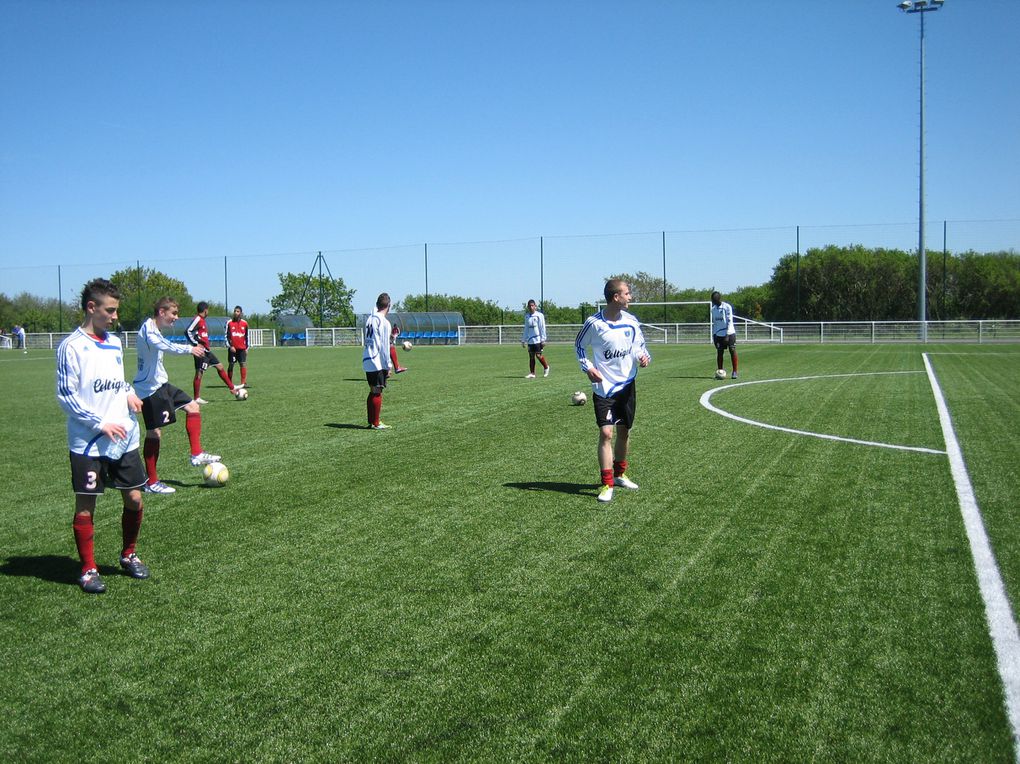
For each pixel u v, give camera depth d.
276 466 7.87
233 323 15.66
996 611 3.96
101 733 2.97
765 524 5.55
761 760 2.73
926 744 2.82
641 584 4.40
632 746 2.82
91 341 4.46
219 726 3.00
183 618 4.02
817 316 44.44
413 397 14.31
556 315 49.59
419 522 5.73
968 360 22.72
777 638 3.68
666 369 20.09
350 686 3.29
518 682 3.29
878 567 4.63
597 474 7.32
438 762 2.74
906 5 33.59
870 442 8.76
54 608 4.17
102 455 4.42
